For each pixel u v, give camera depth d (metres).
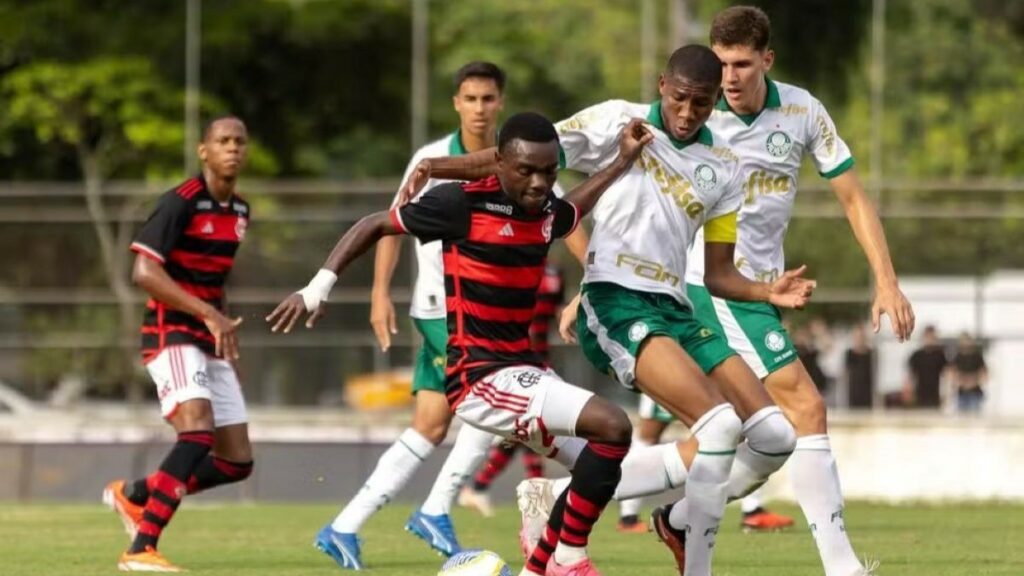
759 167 28.30
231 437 33.00
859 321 70.38
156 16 103.94
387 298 32.75
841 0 101.88
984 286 68.88
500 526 43.16
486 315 23.23
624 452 22.89
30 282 73.44
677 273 24.88
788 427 24.61
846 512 49.62
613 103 25.20
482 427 23.50
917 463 61.81
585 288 24.83
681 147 24.69
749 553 34.47
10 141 101.00
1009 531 41.09
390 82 109.62
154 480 31.22
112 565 31.95
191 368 31.41
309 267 72.31
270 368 72.38
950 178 110.81
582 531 23.28
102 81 99.50
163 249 30.92
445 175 23.33
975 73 115.00
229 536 40.12
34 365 73.12
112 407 73.19
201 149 31.67
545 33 115.12
